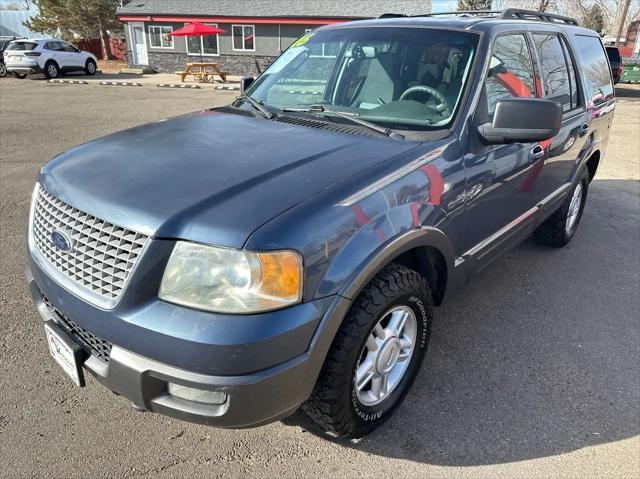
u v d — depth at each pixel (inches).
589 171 205.2
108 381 78.8
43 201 91.7
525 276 170.6
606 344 133.3
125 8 1040.2
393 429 102.0
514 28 133.7
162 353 72.3
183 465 91.7
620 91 805.2
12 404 103.3
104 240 77.7
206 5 1020.5
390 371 100.0
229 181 83.3
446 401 110.0
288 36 976.3
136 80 855.1
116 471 89.5
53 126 397.4
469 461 95.0
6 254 167.5
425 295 99.5
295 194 80.6
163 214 75.2
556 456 96.9
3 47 876.6
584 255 189.3
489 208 120.5
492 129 109.7
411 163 96.1
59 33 1316.4
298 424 102.6
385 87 121.0
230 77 971.9
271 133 106.6
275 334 72.2
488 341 132.6
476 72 114.9
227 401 73.3
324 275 77.4
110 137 109.6
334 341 83.8
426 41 123.4
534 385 116.2
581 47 177.9
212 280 71.7
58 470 89.1
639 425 105.3
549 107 102.2
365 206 84.1
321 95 127.5
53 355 93.1
